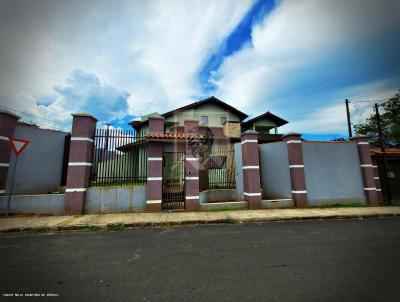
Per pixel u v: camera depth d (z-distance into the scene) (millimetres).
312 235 5402
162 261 3713
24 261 3701
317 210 8617
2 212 6945
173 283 2936
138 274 3213
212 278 3084
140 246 4539
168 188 8703
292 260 3754
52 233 5590
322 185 9828
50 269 3377
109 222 6410
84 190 7562
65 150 9680
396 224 6703
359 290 2742
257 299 2539
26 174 8430
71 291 2723
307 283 2932
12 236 5293
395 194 12430
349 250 4266
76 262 3666
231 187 10367
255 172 9078
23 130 8469
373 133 20656
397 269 3373
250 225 6582
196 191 8391
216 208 8539
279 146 10156
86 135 7773
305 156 9883
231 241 4895
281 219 7277
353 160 10523
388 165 12734
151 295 2631
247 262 3666
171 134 8562
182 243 4746
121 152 8297
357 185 10312
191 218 7035
